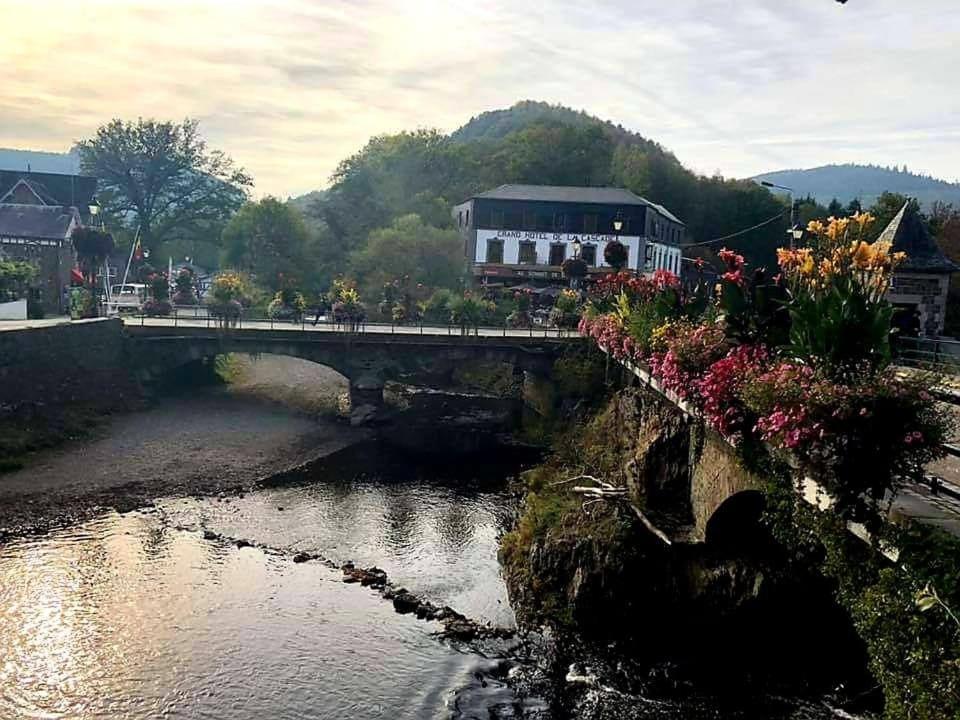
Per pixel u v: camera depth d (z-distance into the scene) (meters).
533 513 19.38
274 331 35.00
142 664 13.90
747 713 12.78
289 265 63.03
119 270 70.12
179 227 76.38
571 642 14.96
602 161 87.75
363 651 14.59
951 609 6.73
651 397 19.05
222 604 16.25
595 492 17.02
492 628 15.59
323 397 38.94
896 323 20.33
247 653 14.39
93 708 12.64
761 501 13.71
